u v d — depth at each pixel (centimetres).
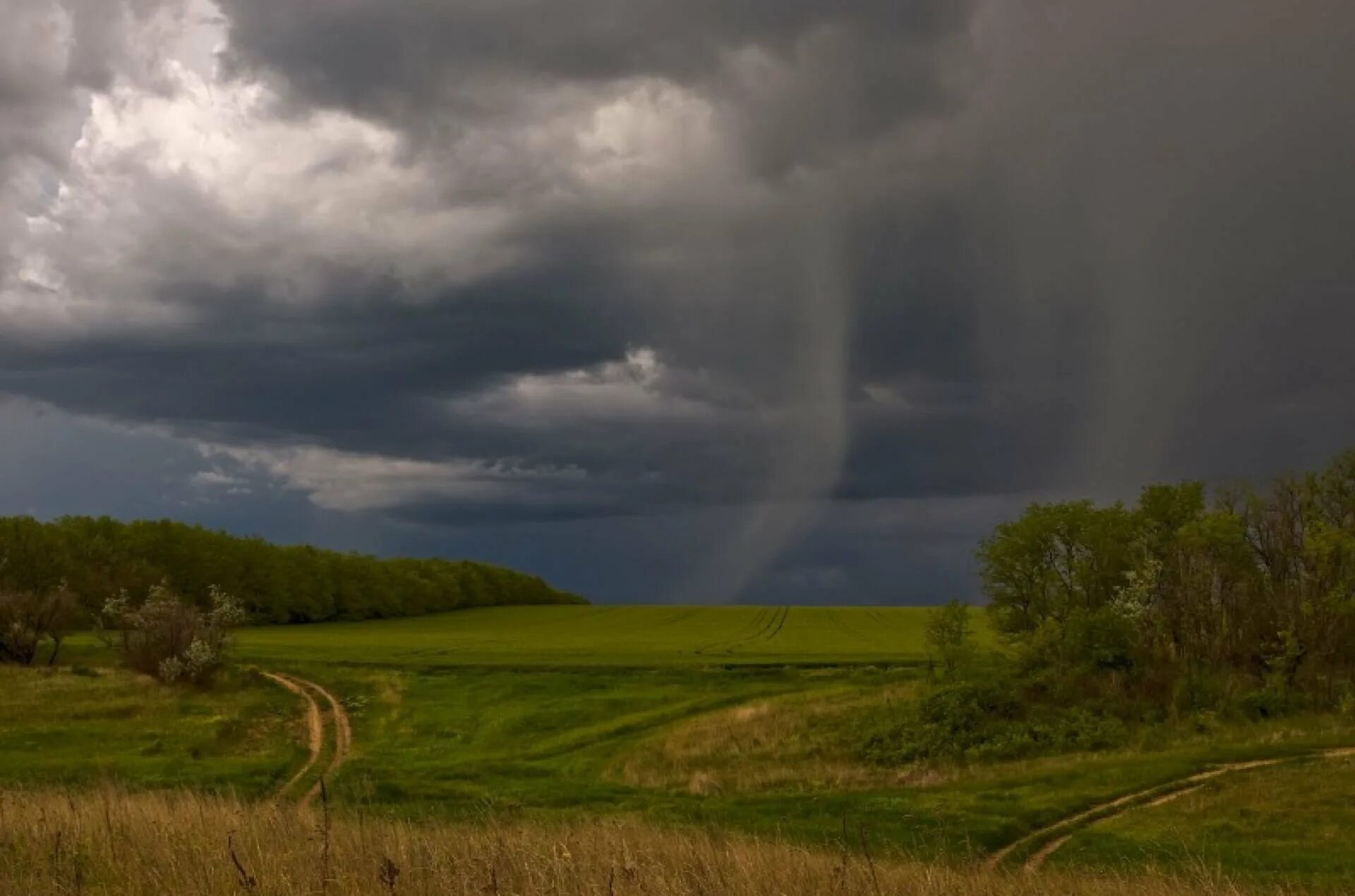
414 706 5975
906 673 5931
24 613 7075
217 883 1004
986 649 5219
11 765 3919
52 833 1237
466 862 1088
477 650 8462
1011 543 5156
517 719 5469
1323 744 3488
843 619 13462
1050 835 2792
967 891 1300
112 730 4775
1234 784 3120
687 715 5262
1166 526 4997
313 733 5203
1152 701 4278
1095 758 3750
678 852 1225
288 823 1437
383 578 14638
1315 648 4297
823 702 4991
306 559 13500
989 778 3619
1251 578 4656
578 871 1068
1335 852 2464
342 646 9006
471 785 3775
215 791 3212
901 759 4088
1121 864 2441
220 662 6400
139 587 9956
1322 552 4341
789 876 1119
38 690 5569
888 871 1300
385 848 1170
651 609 16200
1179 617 4650
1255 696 4100
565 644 9262
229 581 11938
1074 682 4428
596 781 4106
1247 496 4850
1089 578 4997
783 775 4025
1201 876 1836
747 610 15625
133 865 1074
